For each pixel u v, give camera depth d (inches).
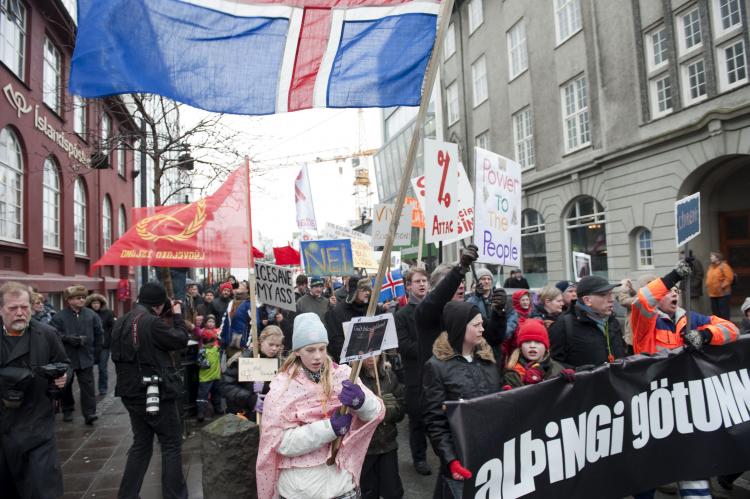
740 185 486.9
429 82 107.7
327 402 105.5
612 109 570.3
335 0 131.1
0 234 436.5
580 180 637.9
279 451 100.7
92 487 189.6
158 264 204.7
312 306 311.7
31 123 490.9
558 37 676.7
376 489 142.9
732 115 425.4
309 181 496.7
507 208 204.1
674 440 133.5
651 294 146.8
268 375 156.7
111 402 333.1
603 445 125.6
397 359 236.4
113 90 117.5
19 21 477.4
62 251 579.5
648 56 528.1
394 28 132.2
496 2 833.5
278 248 482.9
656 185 515.2
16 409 139.3
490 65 856.3
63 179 580.7
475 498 108.7
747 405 141.3
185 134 370.6
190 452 228.4
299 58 128.7
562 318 164.1
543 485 116.3
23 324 140.3
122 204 871.7
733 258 490.3
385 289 317.4
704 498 136.6
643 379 132.9
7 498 141.6
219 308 394.6
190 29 123.2
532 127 733.3
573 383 123.7
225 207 210.4
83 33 116.9
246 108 125.9
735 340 142.8
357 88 130.9
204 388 279.1
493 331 166.6
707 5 454.6
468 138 943.0
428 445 227.8
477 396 121.1
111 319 362.6
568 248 679.7
